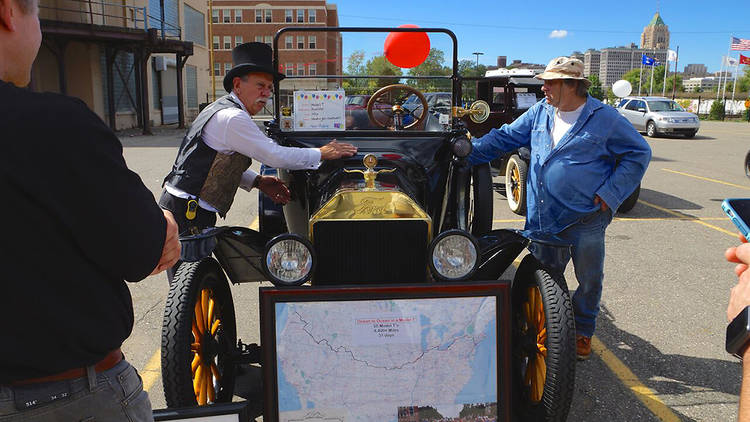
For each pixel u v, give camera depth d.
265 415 2.30
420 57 3.91
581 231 3.25
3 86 1.20
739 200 1.26
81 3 22.81
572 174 3.15
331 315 2.30
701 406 3.14
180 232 3.03
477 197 4.02
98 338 1.31
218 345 2.94
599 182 3.15
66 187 1.21
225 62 55.88
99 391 1.35
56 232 1.22
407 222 2.66
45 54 22.11
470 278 2.61
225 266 3.04
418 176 3.54
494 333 2.36
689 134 20.00
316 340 2.30
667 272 5.37
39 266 1.22
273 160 2.88
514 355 3.02
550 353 2.53
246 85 3.05
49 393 1.28
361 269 2.69
